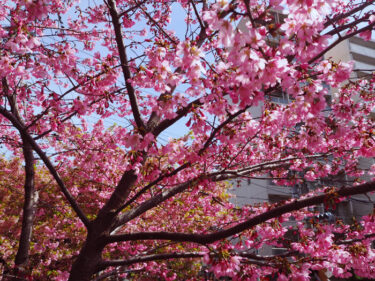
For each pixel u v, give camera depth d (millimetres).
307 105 2609
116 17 3756
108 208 3848
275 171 6352
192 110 2852
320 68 2809
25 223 4652
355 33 2527
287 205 2590
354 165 6273
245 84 2045
